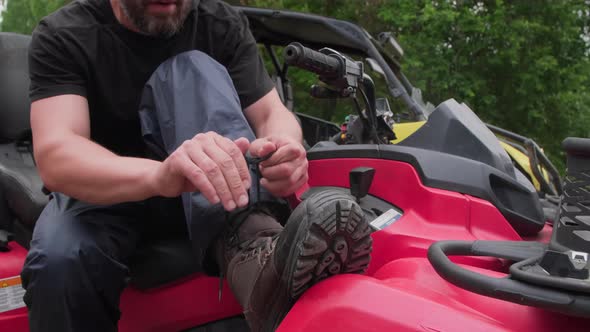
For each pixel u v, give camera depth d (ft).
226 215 4.80
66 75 5.41
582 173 3.67
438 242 4.23
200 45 6.03
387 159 5.35
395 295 3.71
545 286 3.42
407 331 3.55
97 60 5.55
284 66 11.53
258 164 4.50
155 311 5.98
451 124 5.51
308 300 3.92
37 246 5.14
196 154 3.90
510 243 4.40
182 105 5.02
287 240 3.90
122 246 5.51
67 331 5.10
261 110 6.09
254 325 4.32
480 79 29.58
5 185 7.03
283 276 3.96
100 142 6.03
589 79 32.83
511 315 3.91
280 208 5.20
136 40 5.66
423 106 9.18
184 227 6.01
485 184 5.08
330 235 3.83
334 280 3.96
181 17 5.58
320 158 5.71
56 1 53.62
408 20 28.81
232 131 4.84
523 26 29.37
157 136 5.33
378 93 9.33
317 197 3.91
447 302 3.85
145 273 5.87
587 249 3.62
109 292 5.30
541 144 33.27
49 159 4.85
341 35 9.96
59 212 5.41
